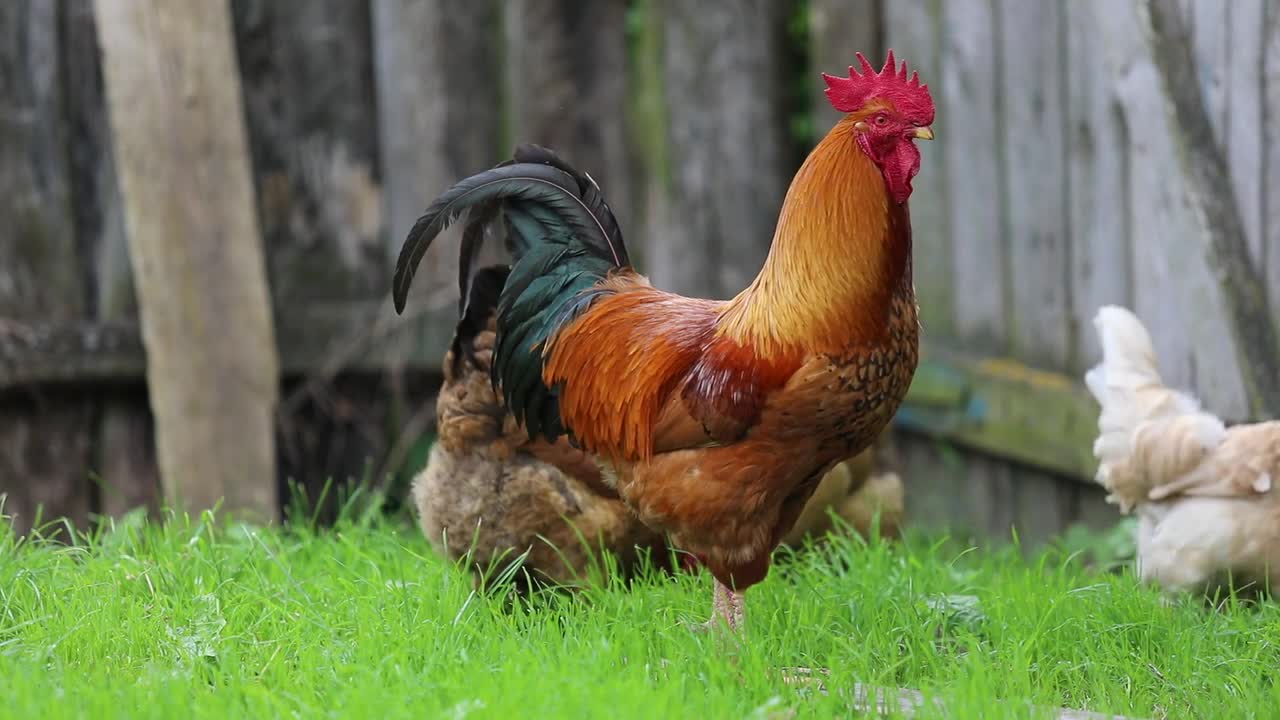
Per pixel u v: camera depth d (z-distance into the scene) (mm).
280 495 8992
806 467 5168
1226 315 7066
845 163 5012
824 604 5863
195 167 8500
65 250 8688
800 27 8969
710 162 8930
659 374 5344
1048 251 8109
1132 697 5074
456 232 9094
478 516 5961
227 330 8648
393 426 9266
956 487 8812
